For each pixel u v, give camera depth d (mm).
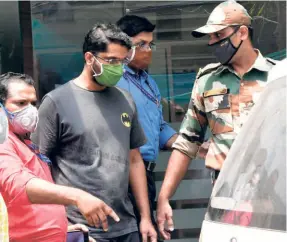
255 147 3291
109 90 4488
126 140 4438
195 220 6531
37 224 3732
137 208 4699
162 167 6406
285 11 6637
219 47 4480
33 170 3830
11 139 3781
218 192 3346
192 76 6672
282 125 3203
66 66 6625
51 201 3641
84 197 3619
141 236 4613
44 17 6582
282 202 2969
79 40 6617
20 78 3902
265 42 6684
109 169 4324
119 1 6633
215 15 4477
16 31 6566
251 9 6664
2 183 3646
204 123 4777
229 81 4535
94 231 4312
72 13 6598
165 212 4766
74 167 4328
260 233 2916
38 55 6605
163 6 6660
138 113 5066
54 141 4344
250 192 3150
